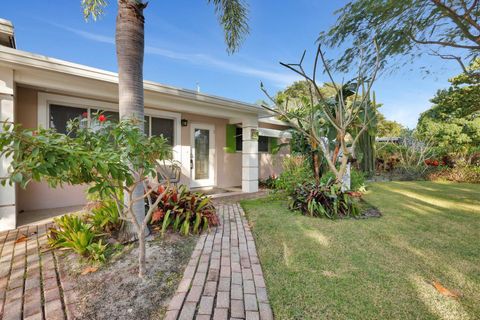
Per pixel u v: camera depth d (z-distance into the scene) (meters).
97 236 3.43
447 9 5.04
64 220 3.55
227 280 2.52
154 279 2.55
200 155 9.09
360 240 3.74
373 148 12.82
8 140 1.55
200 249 3.31
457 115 15.34
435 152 14.20
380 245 3.54
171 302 2.15
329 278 2.61
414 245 3.54
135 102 3.60
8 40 5.22
